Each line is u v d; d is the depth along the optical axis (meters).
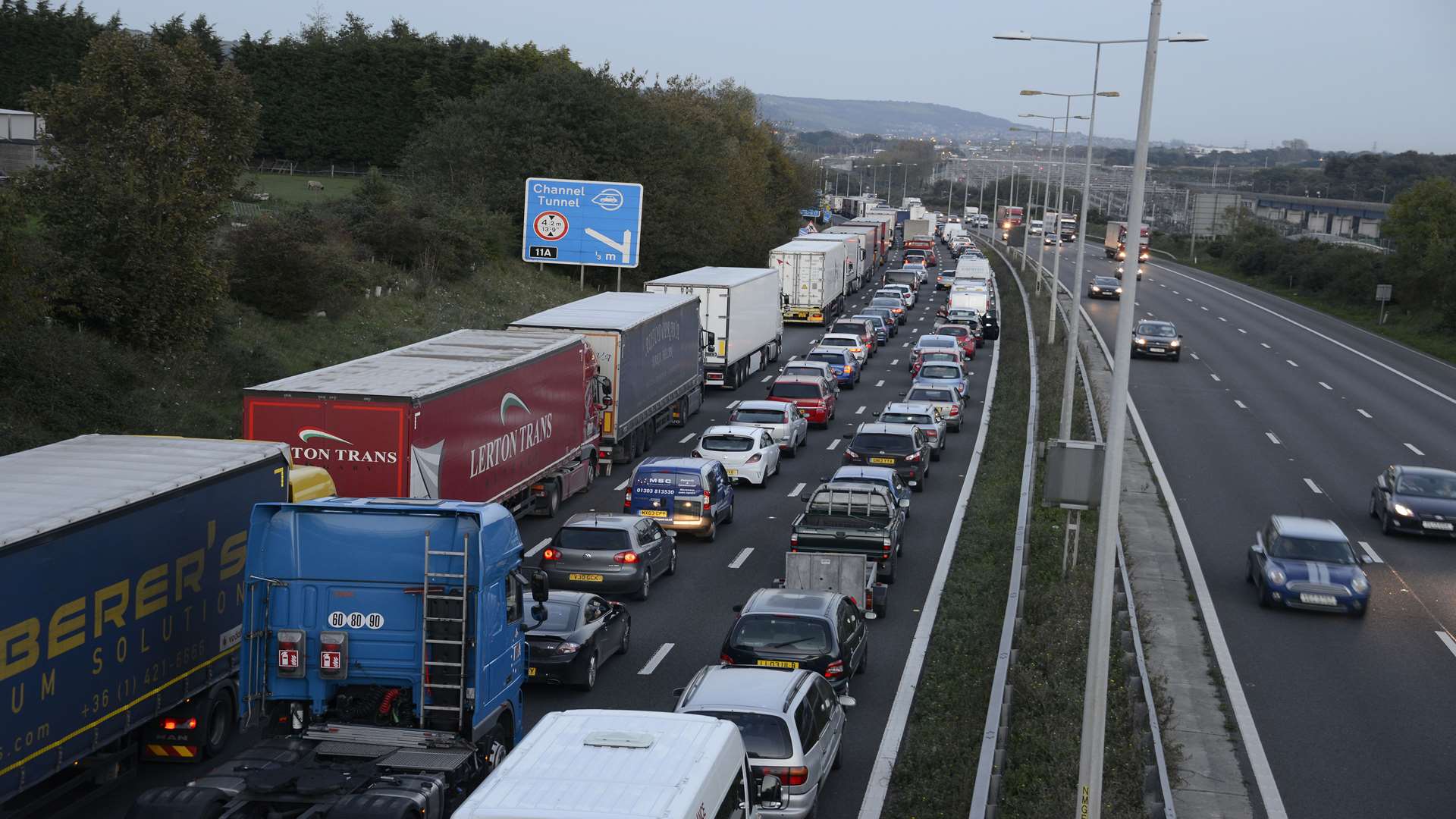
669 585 47.00
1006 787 27.72
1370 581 49.03
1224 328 138.88
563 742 18.47
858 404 91.81
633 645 39.69
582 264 109.50
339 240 102.88
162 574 27.44
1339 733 33.28
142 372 61.72
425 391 41.47
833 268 143.62
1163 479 66.00
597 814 16.12
